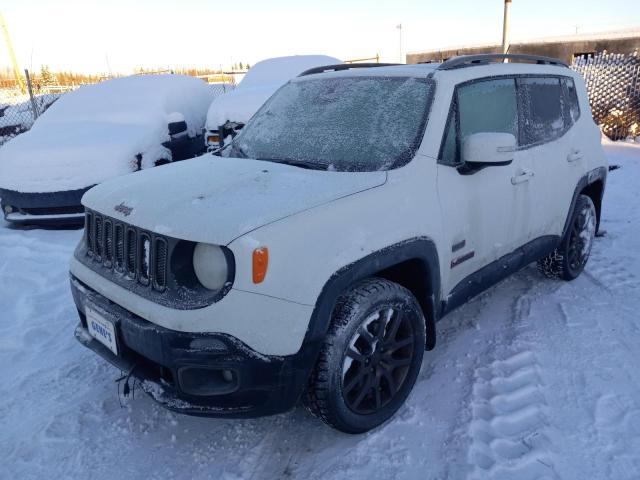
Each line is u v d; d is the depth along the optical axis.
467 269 3.04
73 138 6.25
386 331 2.55
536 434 2.49
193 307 2.05
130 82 7.63
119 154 5.96
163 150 6.66
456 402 2.77
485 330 3.53
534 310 3.80
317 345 2.20
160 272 2.18
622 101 12.34
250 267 2.02
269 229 2.08
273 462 2.42
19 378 3.15
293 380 2.17
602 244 5.16
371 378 2.52
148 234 2.22
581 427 2.54
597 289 4.14
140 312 2.17
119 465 2.42
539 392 2.82
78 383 3.08
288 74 8.24
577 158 3.97
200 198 2.30
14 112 12.84
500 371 3.03
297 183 2.44
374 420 2.55
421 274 2.71
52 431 2.65
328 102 3.23
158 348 2.11
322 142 2.95
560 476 2.24
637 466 2.29
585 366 3.06
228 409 2.16
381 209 2.44
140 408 2.84
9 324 3.84
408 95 2.96
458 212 2.85
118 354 2.33
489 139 2.69
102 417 2.76
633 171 8.45
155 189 2.48
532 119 3.57
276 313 2.08
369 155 2.76
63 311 4.02
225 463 2.42
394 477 2.28
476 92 3.10
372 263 2.35
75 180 5.81
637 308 3.78
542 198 3.61
